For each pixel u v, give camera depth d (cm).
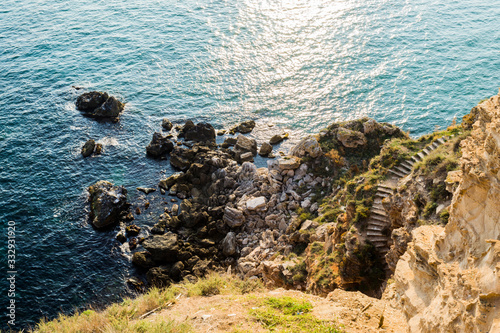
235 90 7394
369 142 4569
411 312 1491
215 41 8988
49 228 4616
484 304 957
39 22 9850
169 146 5806
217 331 1469
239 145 5728
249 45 8800
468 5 10075
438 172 2630
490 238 1130
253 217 4462
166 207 4897
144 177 5403
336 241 3125
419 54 8050
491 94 6725
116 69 7981
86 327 1647
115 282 4059
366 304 1698
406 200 2702
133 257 4231
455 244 1314
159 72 7912
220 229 4497
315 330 1445
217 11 10381
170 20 9938
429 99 6762
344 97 7038
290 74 7762
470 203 1234
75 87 7356
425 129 6131
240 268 3925
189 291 1938
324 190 4403
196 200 4906
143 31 9425
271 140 6100
